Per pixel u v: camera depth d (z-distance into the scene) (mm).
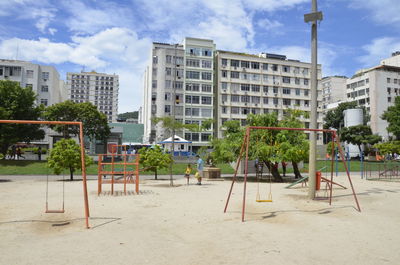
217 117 73188
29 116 38375
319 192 15930
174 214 9648
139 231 7492
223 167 33656
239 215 9531
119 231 7484
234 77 74500
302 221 8719
